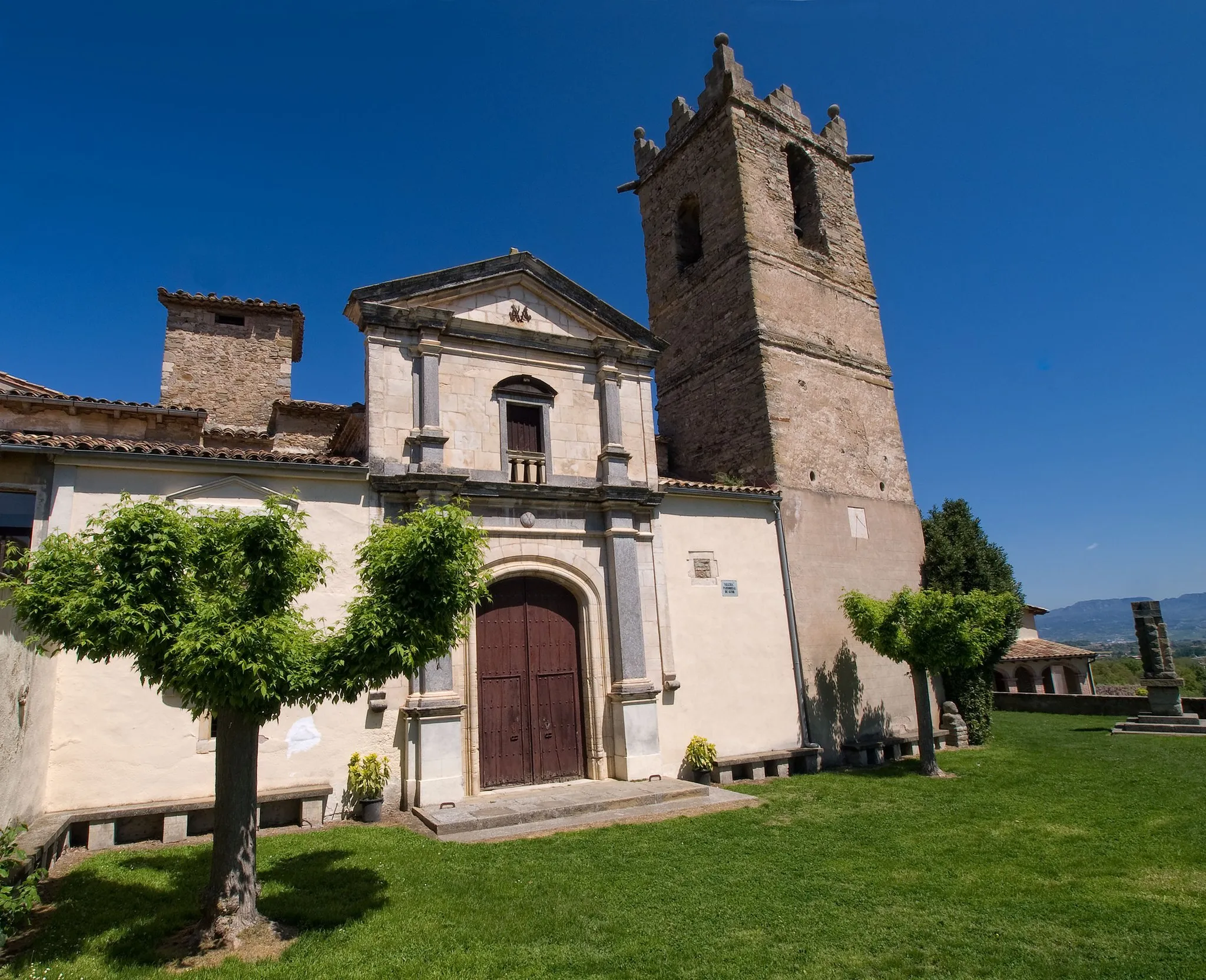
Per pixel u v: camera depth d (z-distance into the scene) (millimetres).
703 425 21734
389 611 7637
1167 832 11109
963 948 7098
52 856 9367
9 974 6246
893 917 7887
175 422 15477
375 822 12102
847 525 20078
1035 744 20422
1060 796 13664
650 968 6664
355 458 14883
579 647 15609
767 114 23078
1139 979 6410
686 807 12938
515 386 15891
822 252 23156
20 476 11398
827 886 8891
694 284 22844
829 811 12773
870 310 23688
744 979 6469
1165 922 7652
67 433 14648
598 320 17234
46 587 6613
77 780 10602
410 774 12781
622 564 15781
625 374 17312
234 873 7160
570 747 15031
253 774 7418
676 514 17031
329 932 7309
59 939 7004
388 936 7258
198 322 21688
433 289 15359
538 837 11016
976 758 18109
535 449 15938
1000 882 9000
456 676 13672
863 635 17297
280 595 7504
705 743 15391
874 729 18844
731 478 20359
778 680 17391
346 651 7469
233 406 21391
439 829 11148
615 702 15195
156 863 9445
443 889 8617
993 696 31922
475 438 15148
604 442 16578
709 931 7504
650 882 8992
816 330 21703
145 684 11250
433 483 13984
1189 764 16641
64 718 10664
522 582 15242
